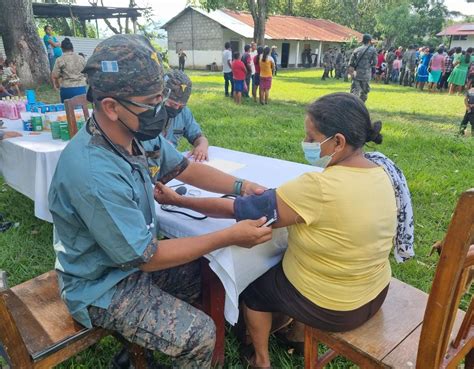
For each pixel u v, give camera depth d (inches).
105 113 49.5
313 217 54.2
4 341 51.5
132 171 54.4
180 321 56.0
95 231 50.5
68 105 120.9
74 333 58.4
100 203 49.0
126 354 76.6
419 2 1323.8
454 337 60.2
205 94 463.8
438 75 573.9
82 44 644.7
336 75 784.9
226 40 1085.8
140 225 51.9
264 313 68.1
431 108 408.2
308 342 65.2
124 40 48.3
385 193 55.9
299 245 58.1
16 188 129.6
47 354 55.6
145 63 47.8
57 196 52.9
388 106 418.0
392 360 55.2
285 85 628.7
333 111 53.6
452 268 44.5
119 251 50.9
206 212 65.6
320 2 1667.1
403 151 223.6
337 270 56.4
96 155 50.2
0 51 507.5
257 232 56.4
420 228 135.6
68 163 50.8
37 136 130.9
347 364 79.9
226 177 75.9
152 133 52.7
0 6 435.2
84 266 55.6
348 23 1701.5
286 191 56.1
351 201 52.8
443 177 181.8
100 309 55.9
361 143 54.7
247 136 252.2
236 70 387.2
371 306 60.4
